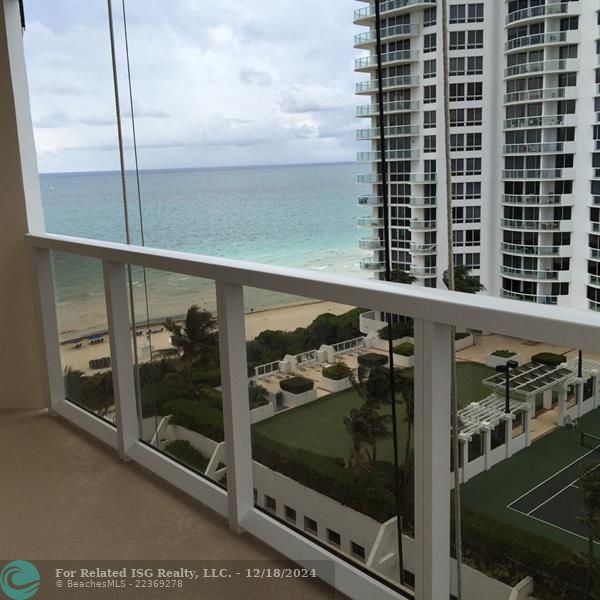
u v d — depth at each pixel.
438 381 1.40
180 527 2.10
